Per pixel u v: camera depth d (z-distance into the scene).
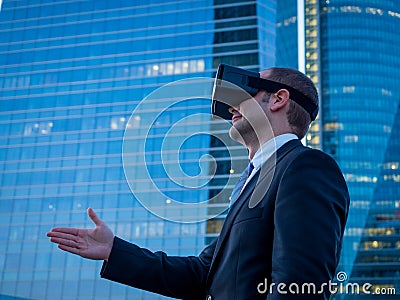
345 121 62.47
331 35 67.56
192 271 1.60
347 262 55.97
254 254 1.24
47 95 60.19
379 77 64.81
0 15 65.75
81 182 54.75
